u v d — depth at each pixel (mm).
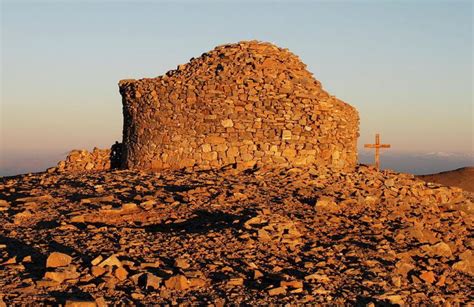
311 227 14117
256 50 23109
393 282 11062
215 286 10188
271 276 10742
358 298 10141
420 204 18125
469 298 11109
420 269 12195
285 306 9438
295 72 22781
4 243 12273
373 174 20828
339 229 14188
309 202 16266
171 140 21500
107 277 10148
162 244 12266
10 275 10172
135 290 9781
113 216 14656
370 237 13617
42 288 9641
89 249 11734
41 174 23000
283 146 21094
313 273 11000
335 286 10633
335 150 21828
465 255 13609
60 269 10273
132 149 22781
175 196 16469
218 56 23266
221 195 16359
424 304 10344
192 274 10484
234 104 21312
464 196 20984
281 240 12867
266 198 16531
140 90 22578
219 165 21047
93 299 9164
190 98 21516
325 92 22578
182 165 21250
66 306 8742
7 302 8969
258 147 21062
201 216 14766
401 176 21297
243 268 11109
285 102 21422
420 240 14047
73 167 24750
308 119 21469
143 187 17781
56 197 17078
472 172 31312
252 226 13562
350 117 22766
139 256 11422
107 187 18078
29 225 13922
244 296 9805
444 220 16859
